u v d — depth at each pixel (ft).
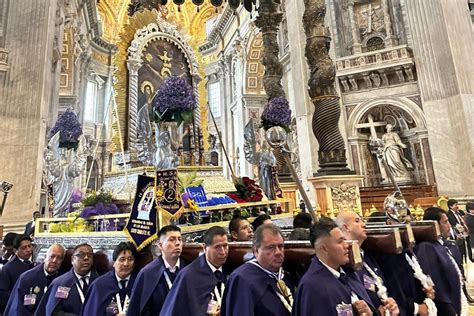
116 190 14.61
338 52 37.93
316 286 5.25
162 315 6.28
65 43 56.08
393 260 7.36
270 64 24.44
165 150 12.67
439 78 31.42
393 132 34.96
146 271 7.32
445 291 7.52
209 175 16.43
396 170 33.68
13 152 26.94
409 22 34.01
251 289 5.58
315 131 18.86
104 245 9.93
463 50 30.83
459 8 32.04
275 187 19.70
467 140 28.73
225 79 83.20
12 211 25.77
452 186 29.30
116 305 7.57
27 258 11.04
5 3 29.89
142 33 22.86
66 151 16.06
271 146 18.89
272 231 5.97
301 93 34.45
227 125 80.33
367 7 38.91
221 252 6.79
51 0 31.32
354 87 36.11
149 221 8.96
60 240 11.05
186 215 11.27
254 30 67.46
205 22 98.27
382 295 6.44
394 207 9.29
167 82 13.26
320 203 18.08
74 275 8.48
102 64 80.38
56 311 7.91
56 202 14.78
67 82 59.88
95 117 75.87
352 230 6.97
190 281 6.40
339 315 5.03
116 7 89.35
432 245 7.92
